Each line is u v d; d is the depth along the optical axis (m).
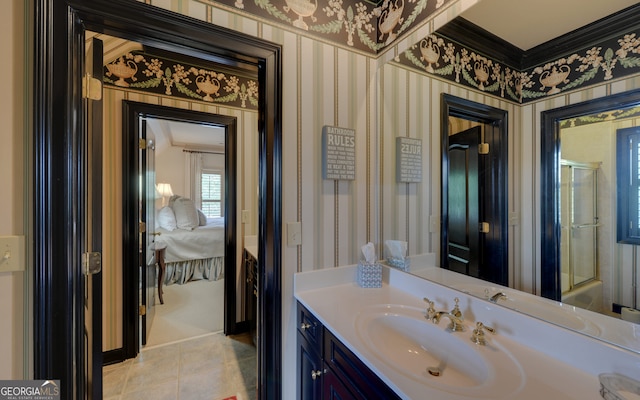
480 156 1.16
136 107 2.14
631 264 0.73
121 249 2.10
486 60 1.12
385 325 1.16
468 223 1.20
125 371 1.98
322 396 1.12
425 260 1.39
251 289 2.37
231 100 2.56
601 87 0.79
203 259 4.09
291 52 1.38
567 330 0.82
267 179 1.33
